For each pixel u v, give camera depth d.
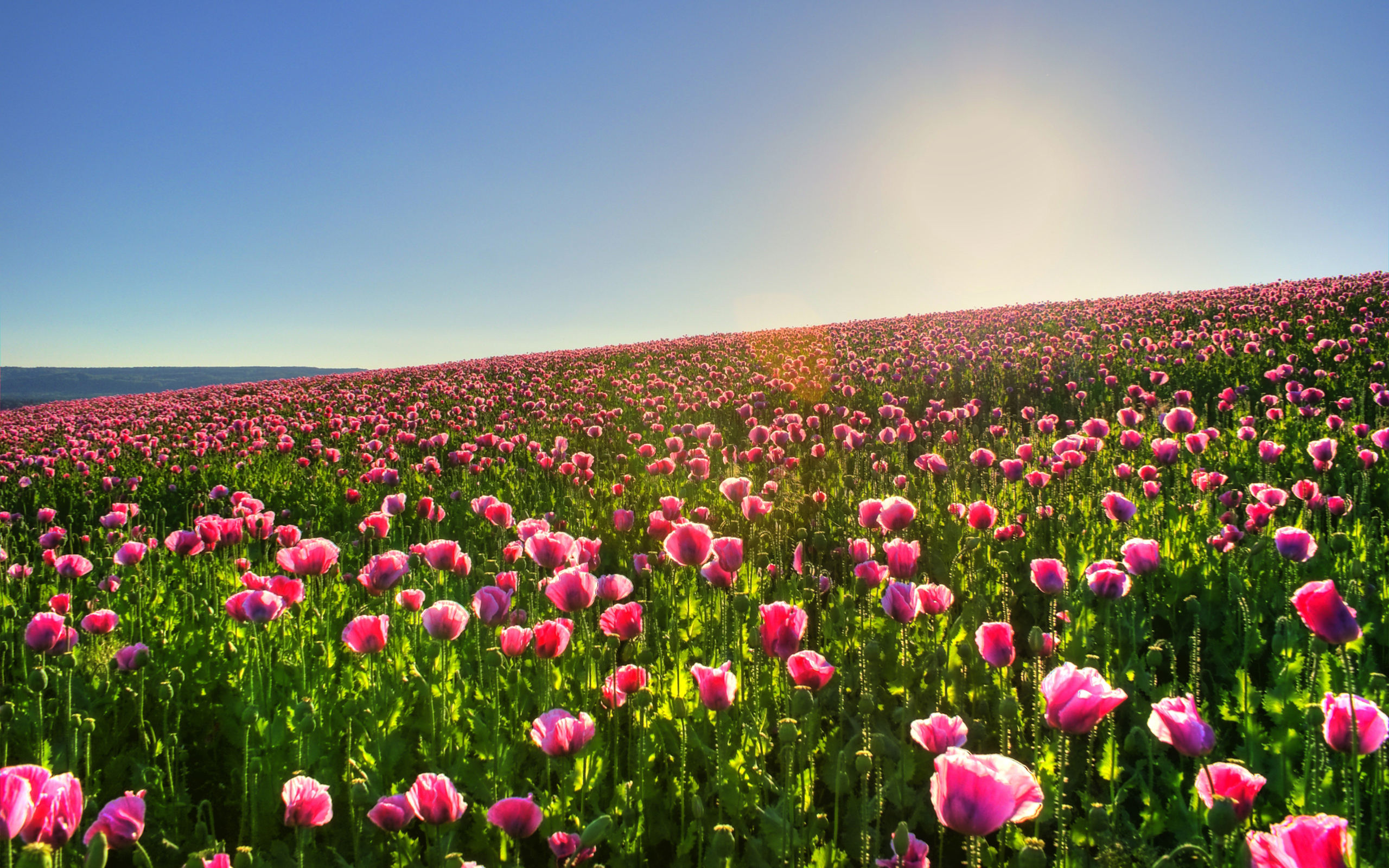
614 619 3.26
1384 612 4.02
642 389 18.98
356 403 23.77
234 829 3.22
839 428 8.70
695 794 2.79
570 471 8.18
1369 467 6.10
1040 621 4.90
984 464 7.13
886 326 33.19
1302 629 3.63
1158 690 3.49
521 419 16.17
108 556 7.18
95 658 4.15
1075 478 7.02
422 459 12.87
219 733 3.72
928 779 3.19
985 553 5.46
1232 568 4.61
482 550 7.40
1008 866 2.57
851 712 3.72
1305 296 22.94
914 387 15.75
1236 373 13.38
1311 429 8.11
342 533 8.67
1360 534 4.96
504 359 40.19
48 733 3.50
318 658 4.19
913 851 2.35
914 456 9.60
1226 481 6.06
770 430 10.57
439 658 3.68
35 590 6.46
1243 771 2.05
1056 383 14.45
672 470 8.12
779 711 3.67
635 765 3.19
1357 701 2.13
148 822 2.89
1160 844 2.80
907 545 4.00
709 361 26.06
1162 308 24.77
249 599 3.76
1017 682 4.04
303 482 11.12
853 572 4.38
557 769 3.10
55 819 1.96
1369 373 11.22
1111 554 5.20
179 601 5.38
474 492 9.55
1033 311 31.53
